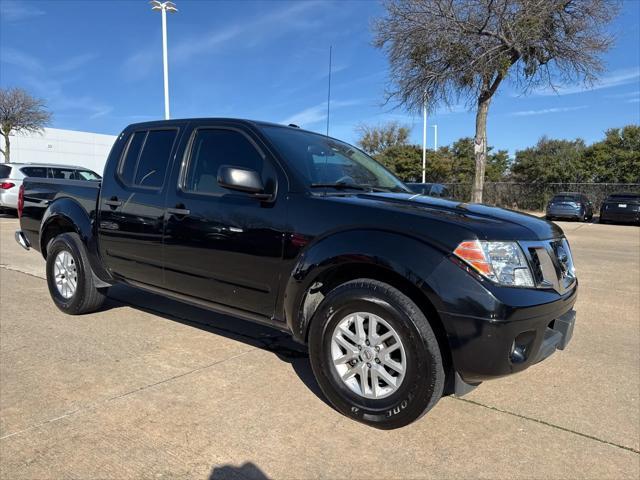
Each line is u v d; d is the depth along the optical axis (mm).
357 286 3010
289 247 3266
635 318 5598
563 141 40938
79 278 4902
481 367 2691
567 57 13023
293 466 2641
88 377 3664
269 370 3867
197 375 3742
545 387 3695
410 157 43656
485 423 3141
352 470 2619
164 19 21984
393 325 2873
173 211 3916
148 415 3121
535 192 29719
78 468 2570
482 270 2691
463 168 44375
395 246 2846
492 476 2598
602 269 8961
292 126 4211
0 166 15500
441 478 2572
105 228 4531
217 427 3000
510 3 12688
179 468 2596
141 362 3971
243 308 3605
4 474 2502
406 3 13680
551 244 3135
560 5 12555
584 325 5316
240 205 3531
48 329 4719
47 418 3059
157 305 5645
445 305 2697
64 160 42688
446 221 2846
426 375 2797
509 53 13172
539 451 2836
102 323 4949
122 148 4570
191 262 3818
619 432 3062
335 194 3379
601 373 3975
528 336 2814
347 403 3086
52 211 5094
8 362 3914
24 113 30906
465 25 13109
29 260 8484
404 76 14594
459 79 13930
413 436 2961
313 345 3209
